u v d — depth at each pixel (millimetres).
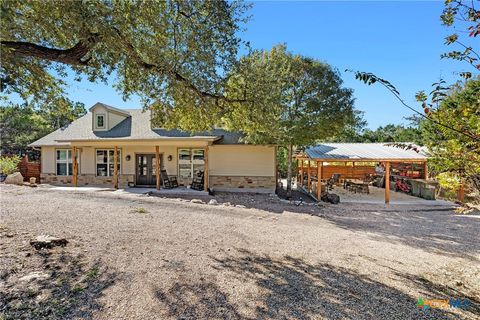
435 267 5551
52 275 4156
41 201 10523
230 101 8234
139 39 6504
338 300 3887
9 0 4410
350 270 5090
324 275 4785
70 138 18375
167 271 4574
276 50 14953
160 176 17828
